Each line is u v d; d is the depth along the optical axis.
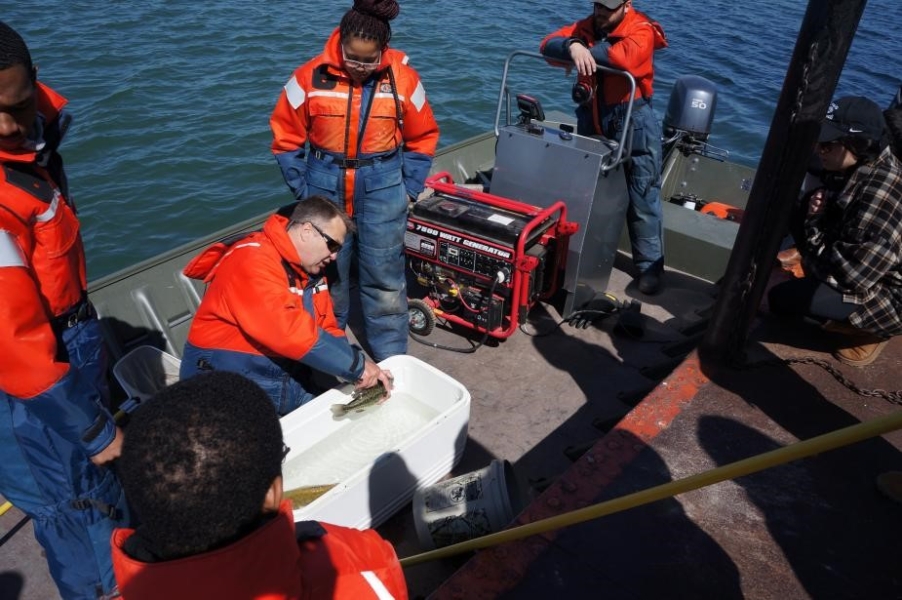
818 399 2.90
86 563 2.37
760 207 2.69
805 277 3.23
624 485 2.46
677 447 2.63
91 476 2.25
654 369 3.91
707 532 2.29
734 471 1.72
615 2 3.90
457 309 4.23
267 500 1.04
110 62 12.11
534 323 4.41
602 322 4.43
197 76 11.80
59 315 2.20
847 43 2.34
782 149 2.56
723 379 2.99
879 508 2.40
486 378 3.90
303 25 14.32
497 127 4.43
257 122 10.47
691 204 5.81
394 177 3.40
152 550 1.00
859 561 2.20
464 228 3.94
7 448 2.11
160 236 8.24
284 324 2.65
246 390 1.03
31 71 1.83
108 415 2.16
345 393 3.20
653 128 4.32
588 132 4.67
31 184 1.97
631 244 4.84
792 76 2.45
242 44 13.20
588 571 2.15
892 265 2.87
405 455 2.83
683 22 16.61
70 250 2.16
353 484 2.65
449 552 2.33
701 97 5.70
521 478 3.21
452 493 2.72
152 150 9.67
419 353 4.11
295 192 3.48
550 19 15.77
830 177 3.09
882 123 2.83
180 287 3.87
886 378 3.06
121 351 3.65
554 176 4.13
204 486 0.93
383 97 3.19
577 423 3.57
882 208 2.81
